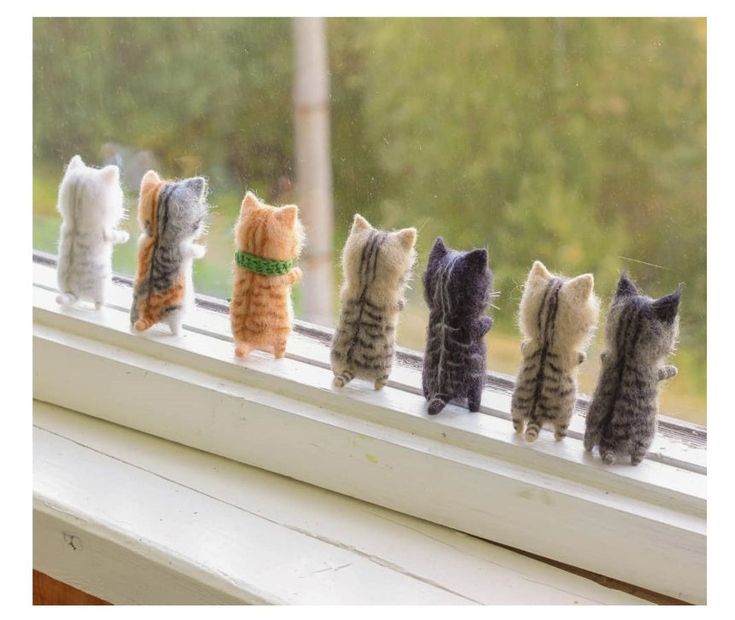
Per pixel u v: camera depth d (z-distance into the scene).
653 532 0.80
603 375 0.84
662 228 0.88
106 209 1.12
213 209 1.11
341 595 0.82
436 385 0.91
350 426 0.93
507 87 0.94
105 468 0.99
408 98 0.98
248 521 0.91
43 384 1.12
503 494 0.86
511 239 0.95
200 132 1.11
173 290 1.06
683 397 0.88
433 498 0.90
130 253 1.20
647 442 0.83
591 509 0.82
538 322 0.86
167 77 1.12
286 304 1.01
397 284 0.94
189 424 1.03
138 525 0.89
